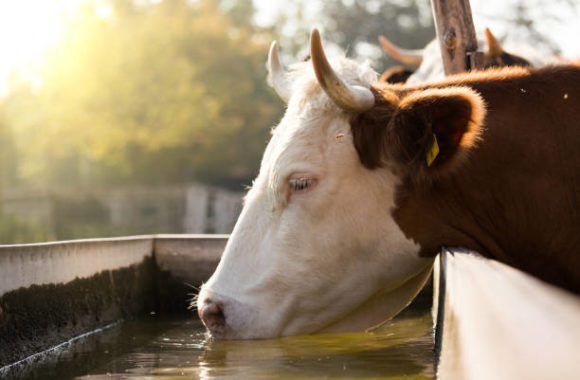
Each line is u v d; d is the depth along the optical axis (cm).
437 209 304
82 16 3612
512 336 139
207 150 3762
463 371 174
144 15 3903
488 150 302
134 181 4097
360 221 305
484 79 323
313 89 315
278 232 310
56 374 269
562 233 298
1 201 3300
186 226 2573
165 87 3466
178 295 492
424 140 282
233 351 292
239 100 3941
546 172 299
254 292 310
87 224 2995
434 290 433
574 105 306
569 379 107
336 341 311
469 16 455
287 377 245
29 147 4409
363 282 312
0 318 294
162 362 281
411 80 598
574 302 150
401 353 287
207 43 3794
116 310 420
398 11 4712
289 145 308
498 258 308
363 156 302
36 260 329
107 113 3481
